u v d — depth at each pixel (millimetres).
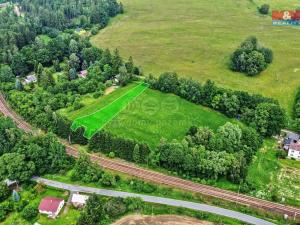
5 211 154125
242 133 186500
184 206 156000
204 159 167750
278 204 156750
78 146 192125
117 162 179875
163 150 174000
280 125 196000
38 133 191125
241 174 166500
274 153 185875
